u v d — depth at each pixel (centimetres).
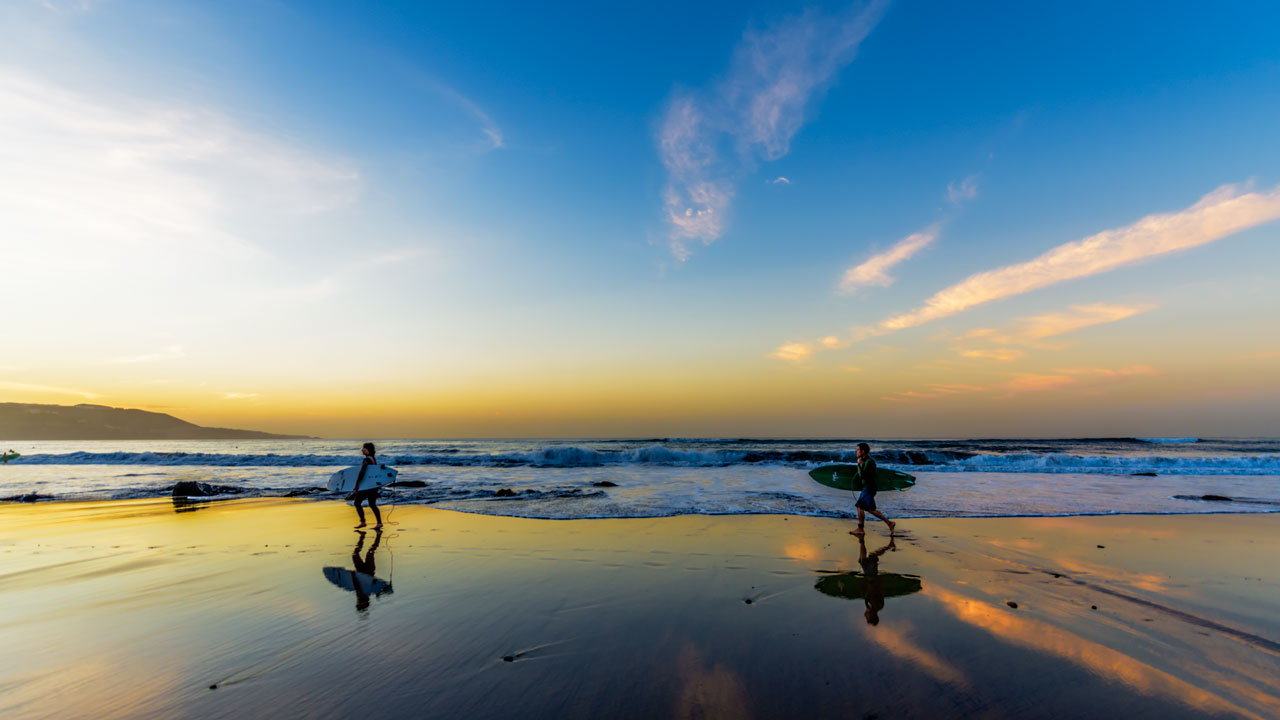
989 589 562
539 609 493
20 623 454
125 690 332
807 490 1442
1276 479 1706
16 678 349
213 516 1048
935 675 356
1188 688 339
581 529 901
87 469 2197
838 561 683
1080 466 2094
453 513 1072
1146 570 644
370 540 814
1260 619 470
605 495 1336
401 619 466
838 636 427
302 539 823
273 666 369
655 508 1125
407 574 617
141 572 625
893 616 476
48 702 317
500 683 342
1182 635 432
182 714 302
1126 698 324
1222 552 742
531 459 2483
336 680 346
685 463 2464
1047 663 376
